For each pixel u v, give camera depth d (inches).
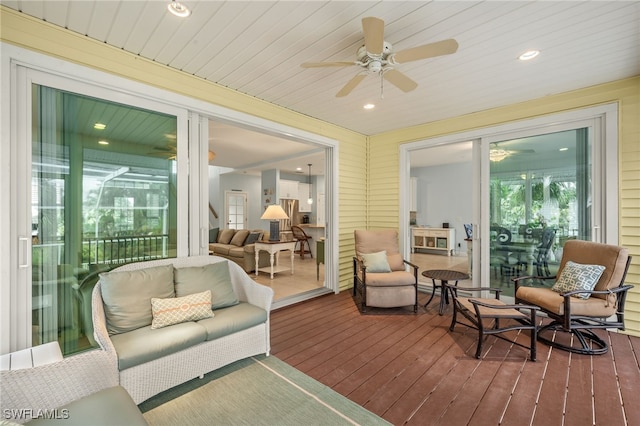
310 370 89.1
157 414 69.5
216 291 99.3
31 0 72.9
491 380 83.6
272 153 257.6
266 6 74.8
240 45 93.0
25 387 47.5
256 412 70.4
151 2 73.8
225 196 377.1
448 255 309.1
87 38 88.9
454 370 89.0
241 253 235.6
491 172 149.7
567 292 98.4
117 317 80.0
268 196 331.3
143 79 100.5
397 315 137.9
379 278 140.3
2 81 75.5
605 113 118.4
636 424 65.9
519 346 104.7
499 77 113.3
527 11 76.3
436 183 336.2
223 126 174.2
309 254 322.3
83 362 55.2
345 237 185.9
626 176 114.3
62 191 87.0
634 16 77.9
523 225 141.2
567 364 92.1
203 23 82.0
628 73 110.4
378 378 84.8
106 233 95.6
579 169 126.2
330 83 119.5
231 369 89.4
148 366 71.6
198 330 81.0
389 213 191.5
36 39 80.5
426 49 74.8
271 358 96.7
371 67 82.7
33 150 81.5
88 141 91.8
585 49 94.2
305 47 94.1
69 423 43.7
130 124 100.0
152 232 105.3
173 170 109.9
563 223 130.2
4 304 75.9
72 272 89.0
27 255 79.7
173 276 96.7
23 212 79.3
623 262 100.9
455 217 322.7
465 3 73.2
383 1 72.5
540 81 117.2
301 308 148.5
